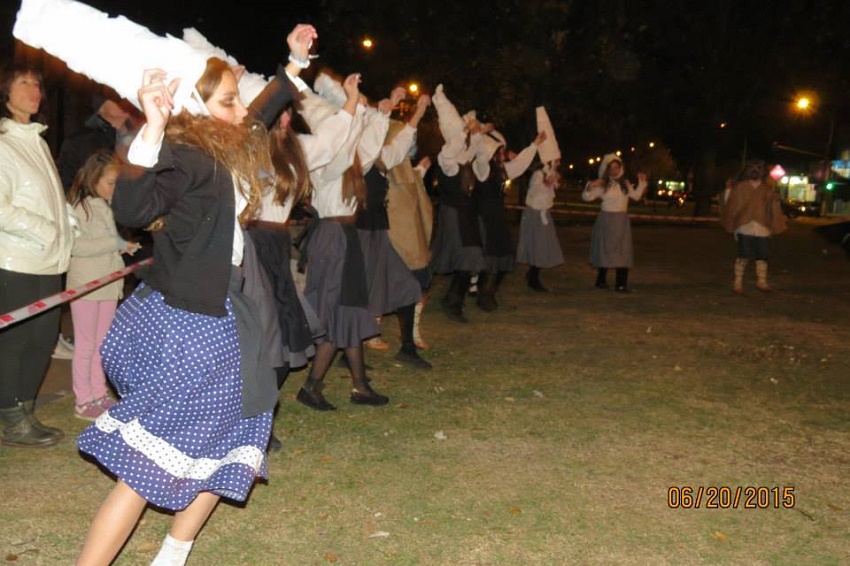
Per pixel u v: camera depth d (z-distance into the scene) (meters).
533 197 11.62
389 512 4.34
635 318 9.99
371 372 7.03
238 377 3.21
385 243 6.43
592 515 4.39
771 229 12.32
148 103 2.82
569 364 7.55
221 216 3.09
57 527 4.02
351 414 5.90
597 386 6.84
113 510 3.12
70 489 4.43
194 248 3.05
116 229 5.42
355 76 4.99
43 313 4.84
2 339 4.80
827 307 11.30
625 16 24.39
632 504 4.55
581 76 23.17
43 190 4.72
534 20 21.16
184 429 3.11
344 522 4.22
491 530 4.18
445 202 8.91
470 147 8.57
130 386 3.15
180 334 3.06
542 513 4.39
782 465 5.20
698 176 35.72
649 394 6.65
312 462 4.99
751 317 10.33
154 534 4.03
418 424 5.73
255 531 4.10
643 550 4.04
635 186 12.24
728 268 15.86
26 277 4.73
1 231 4.64
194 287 3.05
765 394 6.78
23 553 3.76
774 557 4.02
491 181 9.59
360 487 4.64
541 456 5.20
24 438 4.96
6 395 4.91
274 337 4.59
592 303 11.03
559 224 30.08
